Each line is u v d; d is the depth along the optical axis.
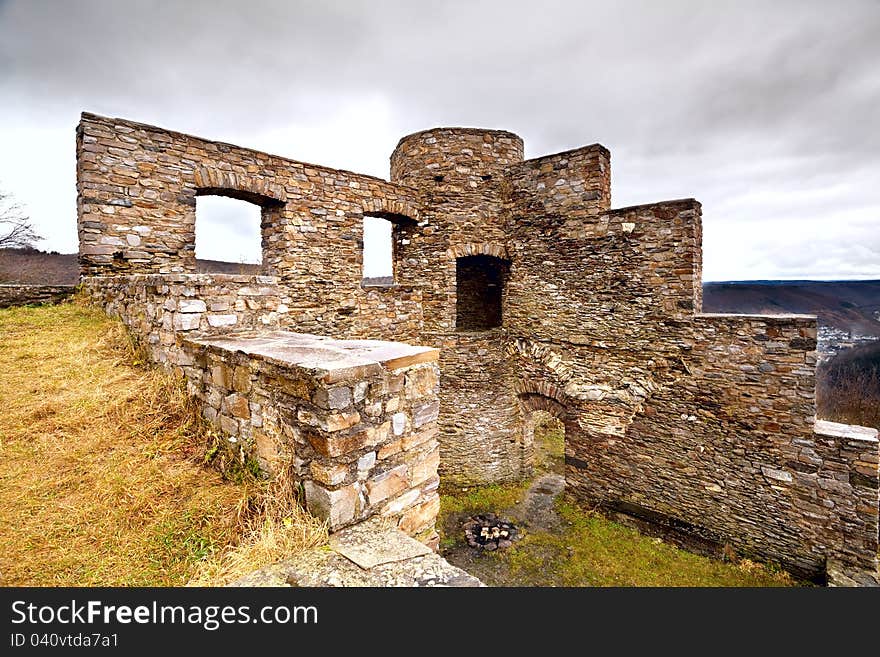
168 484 2.82
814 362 5.52
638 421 6.99
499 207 8.62
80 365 3.99
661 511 6.79
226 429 3.19
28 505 2.46
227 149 6.32
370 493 2.64
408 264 8.86
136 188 5.65
